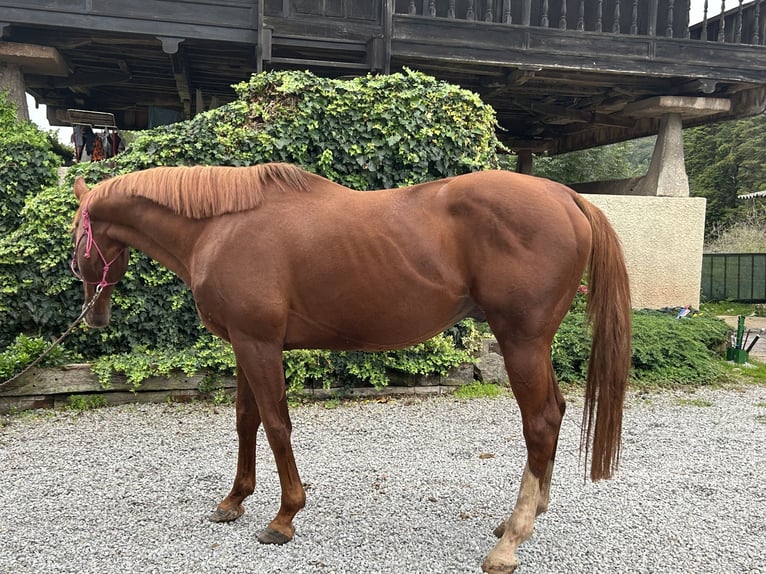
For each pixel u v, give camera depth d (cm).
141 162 518
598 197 779
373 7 698
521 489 244
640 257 791
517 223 229
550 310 232
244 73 876
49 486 331
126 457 380
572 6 827
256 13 668
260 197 249
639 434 443
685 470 364
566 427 460
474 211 234
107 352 526
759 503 314
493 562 238
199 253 251
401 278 236
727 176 2428
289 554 256
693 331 675
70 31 664
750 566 249
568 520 291
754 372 661
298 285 242
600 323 243
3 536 271
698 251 803
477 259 234
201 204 251
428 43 700
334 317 244
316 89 530
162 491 324
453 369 550
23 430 435
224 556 254
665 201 793
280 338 246
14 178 552
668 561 253
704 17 766
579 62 738
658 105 796
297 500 262
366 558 254
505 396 539
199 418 467
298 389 513
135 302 523
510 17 740
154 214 262
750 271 1397
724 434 444
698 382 607
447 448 401
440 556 256
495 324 237
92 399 495
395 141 530
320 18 687
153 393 509
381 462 372
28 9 623
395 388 537
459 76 818
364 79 543
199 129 527
